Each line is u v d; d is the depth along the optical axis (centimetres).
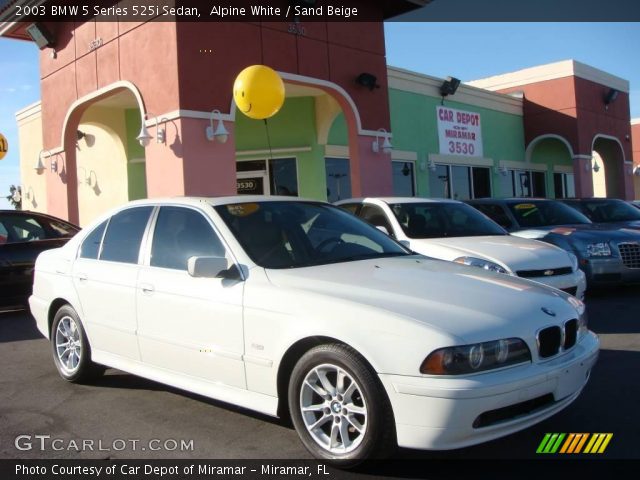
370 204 805
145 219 508
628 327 691
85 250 554
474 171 1925
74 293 541
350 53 1208
